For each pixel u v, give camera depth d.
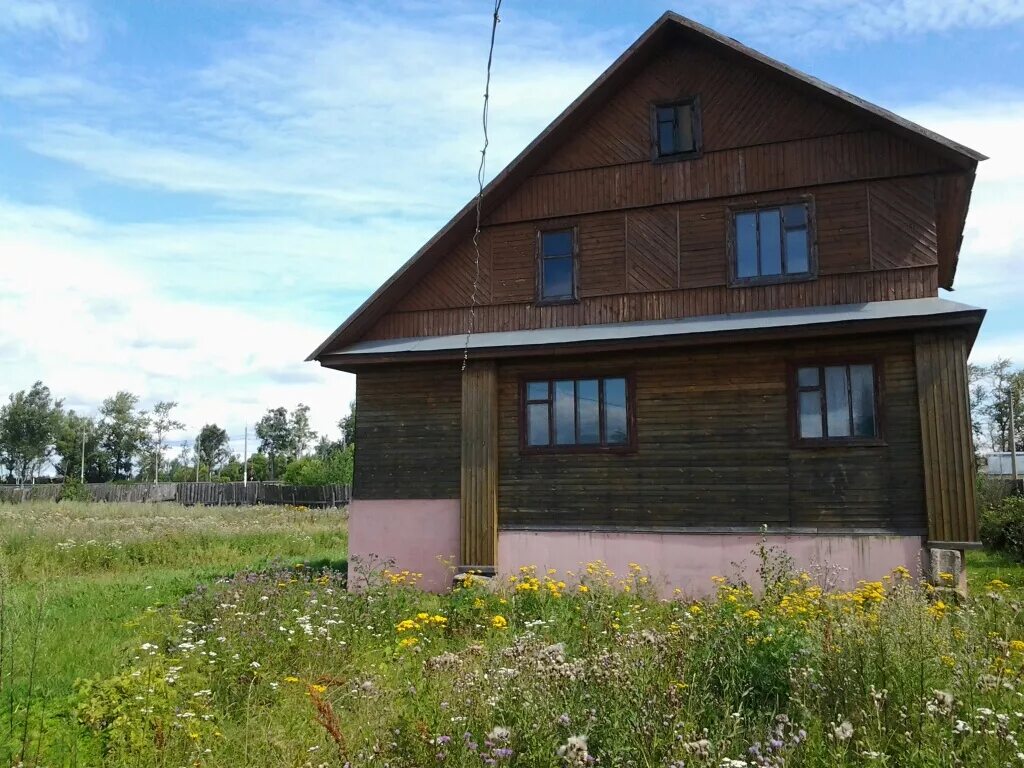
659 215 14.90
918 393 12.61
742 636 7.14
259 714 6.58
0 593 8.40
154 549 19.97
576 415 14.75
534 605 10.68
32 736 6.05
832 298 13.71
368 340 16.53
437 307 16.12
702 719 5.64
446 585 15.18
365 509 15.88
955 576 12.01
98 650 9.12
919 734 5.02
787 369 13.52
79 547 18.89
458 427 15.59
